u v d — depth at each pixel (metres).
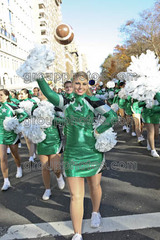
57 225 2.60
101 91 10.77
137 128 6.20
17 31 39.38
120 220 2.59
